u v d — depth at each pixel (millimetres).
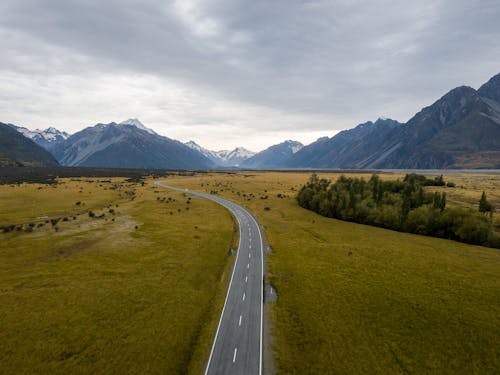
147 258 67562
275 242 84500
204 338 40281
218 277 60750
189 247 76688
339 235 91750
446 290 52688
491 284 55000
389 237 89812
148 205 133250
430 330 41906
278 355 37344
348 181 165500
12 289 50469
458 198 149375
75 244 75625
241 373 34219
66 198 141000
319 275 60344
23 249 70688
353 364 35812
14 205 120500
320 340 40156
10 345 36688
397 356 37125
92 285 52938
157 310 46062
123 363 34906
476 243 85062
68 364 34281
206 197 163375
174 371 34469
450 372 34719
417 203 115000
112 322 42344
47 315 43156
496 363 35938
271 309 48281
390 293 51844
